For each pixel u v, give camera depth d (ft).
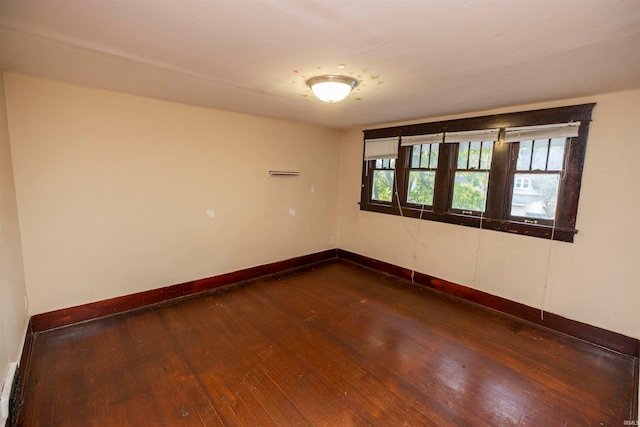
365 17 4.55
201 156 11.51
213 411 6.15
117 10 4.51
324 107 10.81
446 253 12.43
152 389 6.72
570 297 9.40
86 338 8.64
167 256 11.10
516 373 7.54
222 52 6.03
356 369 7.55
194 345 8.45
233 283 13.10
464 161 11.77
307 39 5.36
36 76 7.97
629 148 8.23
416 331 9.47
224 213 12.45
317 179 15.80
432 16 4.48
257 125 13.02
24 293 8.15
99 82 8.36
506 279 10.77
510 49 5.61
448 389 6.92
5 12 4.59
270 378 7.16
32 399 6.32
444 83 7.70
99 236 9.59
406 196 13.84
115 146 9.59
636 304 8.30
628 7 4.10
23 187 8.20
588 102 8.74
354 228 16.29
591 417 6.19
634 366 7.91
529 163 10.11
